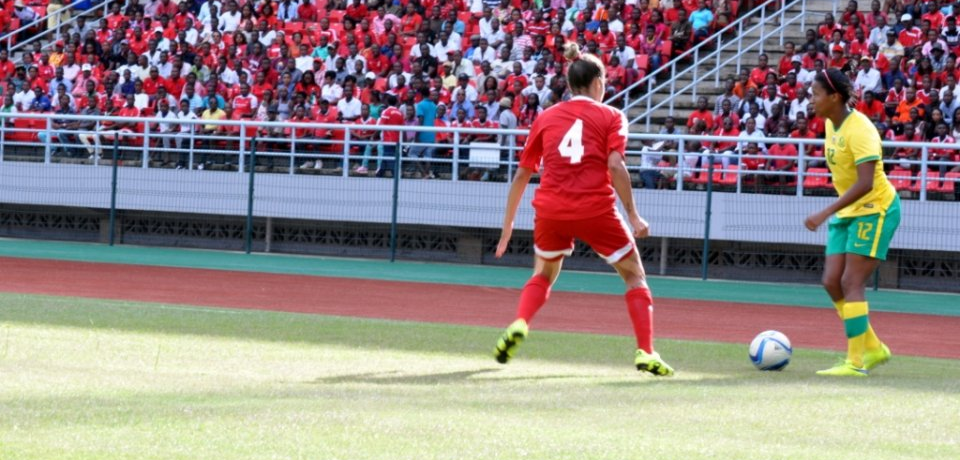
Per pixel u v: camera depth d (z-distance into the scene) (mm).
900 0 36375
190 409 9305
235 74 39062
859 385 12125
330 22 42031
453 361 13242
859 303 13344
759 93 33812
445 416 9336
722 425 9406
